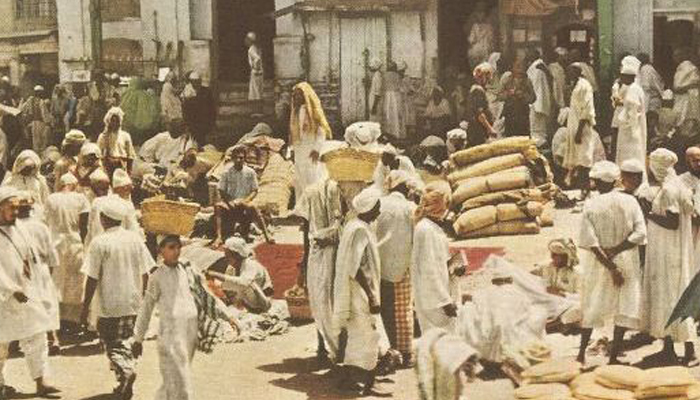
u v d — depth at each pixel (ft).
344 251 38.11
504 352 35.45
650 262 40.09
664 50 84.79
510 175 61.62
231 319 36.11
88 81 91.04
